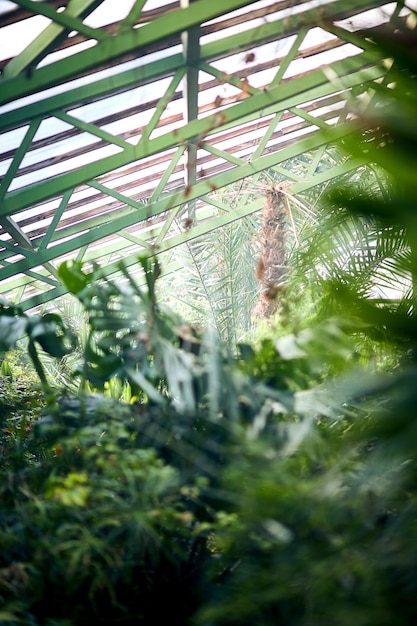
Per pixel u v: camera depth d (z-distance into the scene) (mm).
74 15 5109
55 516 2059
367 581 1631
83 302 2586
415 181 1464
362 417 1988
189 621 2049
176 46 6473
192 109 7738
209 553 2305
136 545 2111
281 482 1884
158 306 2590
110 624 2068
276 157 9852
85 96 6203
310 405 2195
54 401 2594
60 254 10008
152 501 2117
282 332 2838
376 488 1766
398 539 1633
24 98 5973
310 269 3439
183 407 2389
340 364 2211
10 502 2309
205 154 10164
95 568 2055
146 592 2184
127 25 5379
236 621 1886
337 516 1784
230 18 6375
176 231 11484
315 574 1678
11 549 2107
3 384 4945
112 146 8031
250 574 1832
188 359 2344
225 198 11398
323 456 2029
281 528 1801
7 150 6922
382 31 1506
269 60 7645
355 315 1916
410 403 1385
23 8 4926
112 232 10102
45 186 7469
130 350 2594
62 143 7469
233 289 10016
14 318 2697
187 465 2305
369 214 1550
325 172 10383
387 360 2379
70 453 2383
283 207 9297
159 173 9953
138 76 6367
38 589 2020
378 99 1652
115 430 2367
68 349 2770
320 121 9133
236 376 2285
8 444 3125
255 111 7746
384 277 3182
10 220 8781
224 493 2033
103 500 2119
